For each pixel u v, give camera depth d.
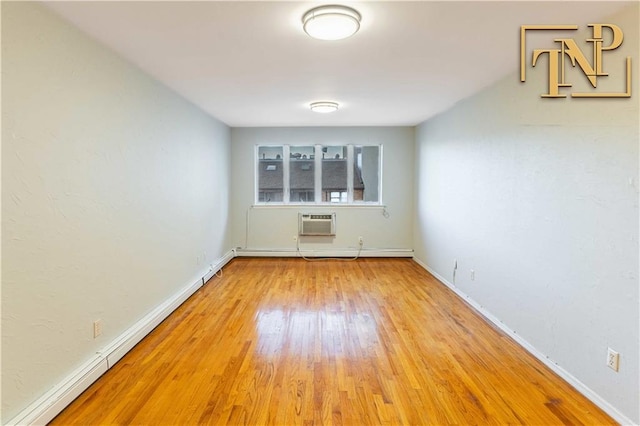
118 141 2.64
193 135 4.28
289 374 2.41
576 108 2.23
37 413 1.83
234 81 3.28
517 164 2.91
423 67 2.87
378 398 2.15
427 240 5.42
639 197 1.80
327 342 2.91
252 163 6.18
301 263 5.85
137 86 2.92
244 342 2.90
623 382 1.90
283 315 3.52
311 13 1.93
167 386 2.26
